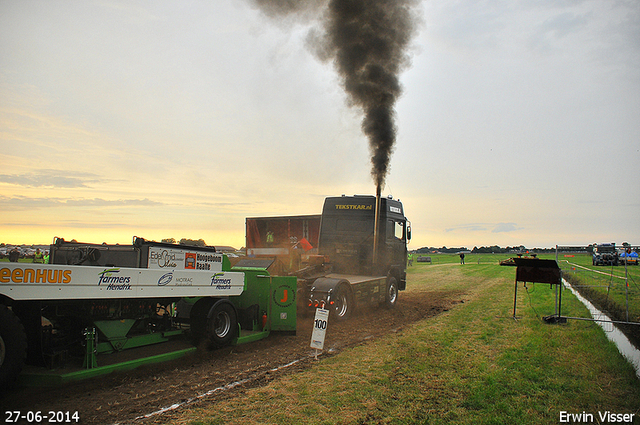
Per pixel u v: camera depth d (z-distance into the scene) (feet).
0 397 16.52
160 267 21.30
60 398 16.51
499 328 31.60
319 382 19.06
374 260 41.86
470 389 18.06
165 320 23.41
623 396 17.48
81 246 21.85
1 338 15.12
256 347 25.99
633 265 121.60
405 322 35.68
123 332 20.54
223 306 25.34
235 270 30.30
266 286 29.40
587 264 133.08
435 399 16.97
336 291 33.53
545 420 15.03
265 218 49.73
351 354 24.29
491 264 164.35
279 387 18.33
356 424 14.57
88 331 18.79
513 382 18.88
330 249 43.70
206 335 23.97
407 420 14.94
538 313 38.09
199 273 22.99
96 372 18.60
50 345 18.35
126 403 16.17
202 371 20.62
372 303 39.58
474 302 48.14
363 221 43.29
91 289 17.54
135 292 19.33
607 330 30.99
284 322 29.07
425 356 23.54
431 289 65.46
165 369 20.71
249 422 14.62
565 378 19.52
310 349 25.73
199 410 15.58
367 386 18.47
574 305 43.09
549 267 35.22
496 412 15.67
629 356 23.22
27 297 15.53
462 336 28.96
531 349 24.68
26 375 17.29
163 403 16.29
